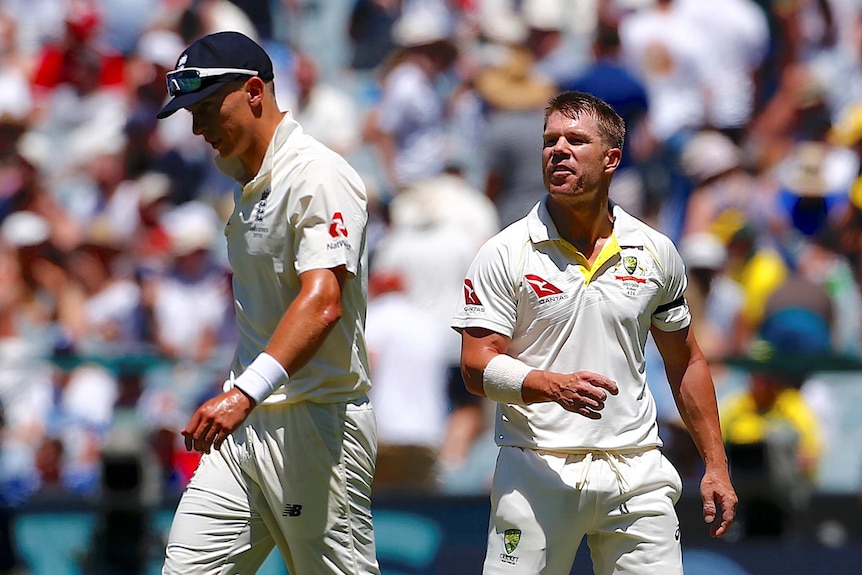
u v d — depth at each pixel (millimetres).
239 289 17047
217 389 29891
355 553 17078
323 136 44094
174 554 16828
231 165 16891
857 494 28828
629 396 16875
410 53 43000
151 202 38500
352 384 16969
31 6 49625
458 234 33500
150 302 34125
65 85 46000
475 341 16797
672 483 17109
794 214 40062
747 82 45938
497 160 35938
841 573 27797
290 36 49312
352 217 16500
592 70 38375
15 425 30719
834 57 49875
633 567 16859
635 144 38094
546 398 15852
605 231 16953
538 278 16703
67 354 31391
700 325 32938
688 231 37969
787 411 29781
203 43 16391
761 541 28203
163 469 28891
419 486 29797
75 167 42188
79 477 30594
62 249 36781
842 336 35562
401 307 31188
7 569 27203
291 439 16641
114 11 46531
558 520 16703
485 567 17047
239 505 16922
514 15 44656
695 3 45500
